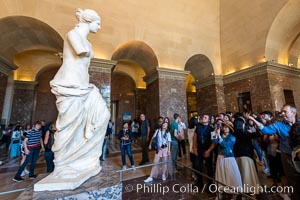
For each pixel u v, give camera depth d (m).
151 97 8.49
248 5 8.09
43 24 5.94
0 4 5.28
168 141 3.97
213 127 3.76
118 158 5.92
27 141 3.93
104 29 6.95
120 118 13.38
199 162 3.46
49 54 10.23
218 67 9.52
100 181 1.63
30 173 3.92
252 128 3.31
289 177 2.40
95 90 2.00
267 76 7.05
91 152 1.89
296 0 6.30
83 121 1.85
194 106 14.65
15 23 5.80
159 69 7.82
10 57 7.25
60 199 1.30
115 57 8.01
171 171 3.69
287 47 7.79
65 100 1.70
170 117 7.70
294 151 2.05
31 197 1.30
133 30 7.54
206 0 9.39
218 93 9.16
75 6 6.46
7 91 9.10
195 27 9.14
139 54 8.62
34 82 10.07
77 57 1.87
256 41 7.66
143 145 5.23
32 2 5.71
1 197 2.85
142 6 7.88
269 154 3.71
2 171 4.57
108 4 7.13
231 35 9.06
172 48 8.37
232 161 2.93
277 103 6.89
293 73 7.68
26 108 9.77
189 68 10.66
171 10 8.55
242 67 8.34
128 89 13.99
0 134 8.00
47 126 4.11
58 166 1.67
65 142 1.69
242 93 8.20
